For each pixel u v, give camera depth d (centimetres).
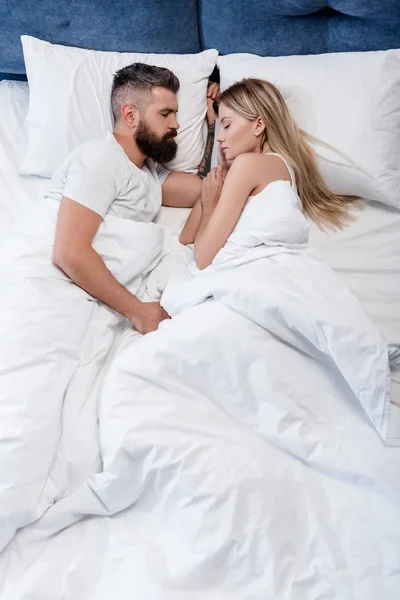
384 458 91
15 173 154
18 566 89
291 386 97
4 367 99
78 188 117
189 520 89
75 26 154
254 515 88
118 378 98
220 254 118
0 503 89
